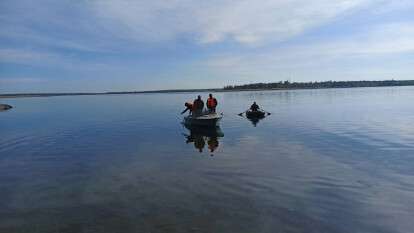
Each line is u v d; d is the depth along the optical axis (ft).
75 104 313.53
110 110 195.93
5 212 34.42
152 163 53.11
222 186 40.60
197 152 61.05
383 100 223.92
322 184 40.55
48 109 223.71
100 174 47.50
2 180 46.06
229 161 53.06
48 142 77.51
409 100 219.20
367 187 39.17
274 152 59.11
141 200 36.55
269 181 42.09
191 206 34.47
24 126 113.91
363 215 31.76
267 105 193.47
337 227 29.45
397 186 39.34
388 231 28.81
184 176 45.29
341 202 34.86
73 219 32.22
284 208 33.53
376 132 79.30
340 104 189.78
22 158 60.34
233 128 92.68
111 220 31.71
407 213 32.07
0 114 177.37
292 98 288.51
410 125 91.25
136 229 29.73
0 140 83.10
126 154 60.70
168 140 75.77
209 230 29.19
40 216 33.19
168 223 30.71
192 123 96.73
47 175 48.01
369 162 50.39
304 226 29.66
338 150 59.57
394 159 51.88
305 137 74.38
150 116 143.64
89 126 108.88
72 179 45.50
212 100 98.07
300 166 48.91
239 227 29.60
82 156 60.08
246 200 35.83
